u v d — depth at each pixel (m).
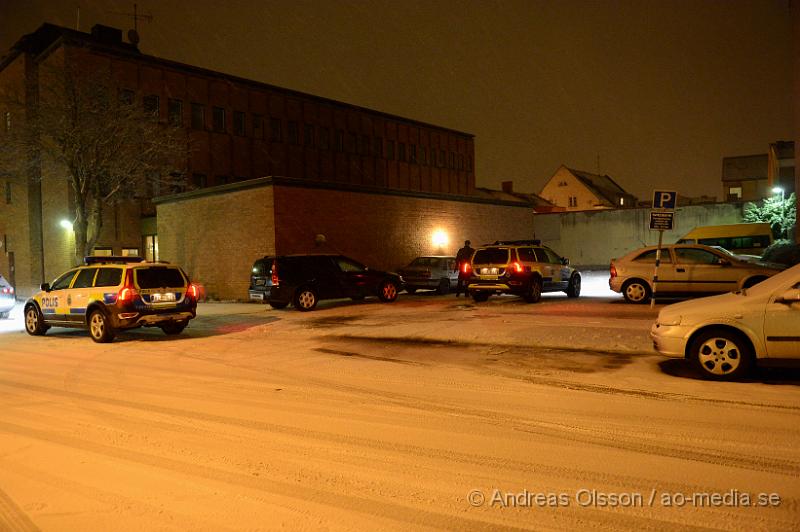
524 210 33.16
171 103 32.47
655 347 8.23
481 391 7.53
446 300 20.28
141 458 5.30
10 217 34.00
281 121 38.19
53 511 4.25
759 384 7.53
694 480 4.54
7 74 32.62
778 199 36.00
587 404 6.77
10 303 19.25
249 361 10.09
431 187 49.75
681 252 16.33
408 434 5.82
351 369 9.16
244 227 22.09
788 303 7.41
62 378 9.03
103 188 25.45
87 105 23.67
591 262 45.09
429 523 3.93
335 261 18.80
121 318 12.56
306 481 4.69
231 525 3.97
